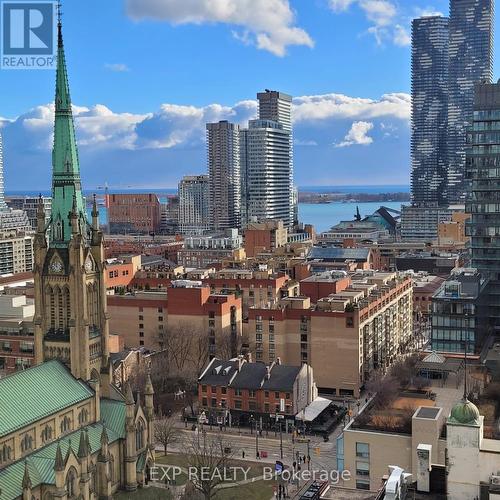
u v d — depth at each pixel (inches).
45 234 5413.4
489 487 2551.7
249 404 7455.7
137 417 5433.1
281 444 6515.8
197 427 7268.7
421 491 2765.7
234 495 5570.9
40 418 4761.3
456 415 2652.6
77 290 5290.4
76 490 4692.4
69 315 5364.2
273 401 7342.5
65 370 5315.0
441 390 6205.7
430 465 2849.4
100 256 5551.2
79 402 5167.3
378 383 6456.7
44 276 5383.9
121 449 5349.4
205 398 7637.8
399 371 6707.7
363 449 4886.8
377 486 4845.0
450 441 2645.2
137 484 5403.5
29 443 4694.9
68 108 5349.4
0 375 7815.0
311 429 7155.5
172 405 7844.5
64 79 5329.7
